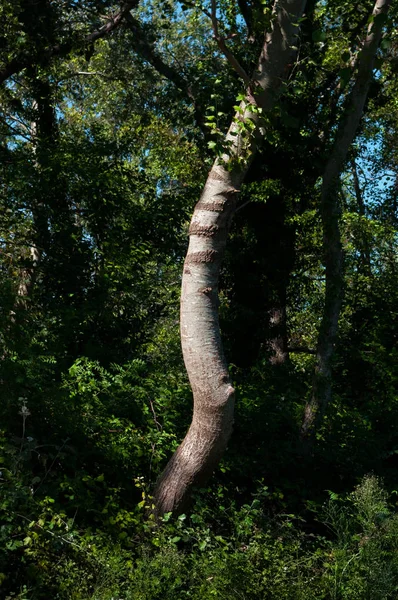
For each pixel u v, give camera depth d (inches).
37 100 739.4
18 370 302.2
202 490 289.9
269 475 357.4
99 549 256.7
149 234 599.2
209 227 294.7
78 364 369.1
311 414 383.2
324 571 261.3
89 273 560.7
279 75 311.7
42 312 495.2
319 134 684.7
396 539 274.5
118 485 300.7
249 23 676.1
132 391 356.8
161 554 252.7
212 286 294.5
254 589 240.2
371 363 553.9
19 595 225.9
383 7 367.6
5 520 246.7
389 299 598.9
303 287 764.0
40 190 566.9
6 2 601.3
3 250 608.4
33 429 292.0
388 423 437.1
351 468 382.0
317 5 672.4
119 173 605.3
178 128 796.0
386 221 873.5
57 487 273.6
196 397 289.4
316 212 717.3
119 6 725.9
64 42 671.8
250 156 303.1
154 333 645.3
